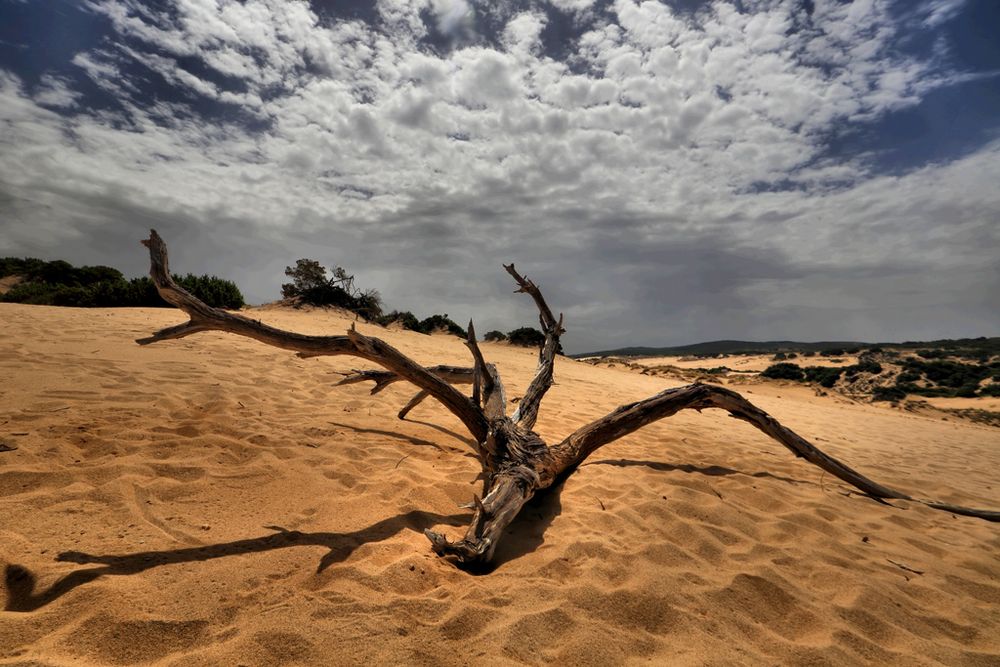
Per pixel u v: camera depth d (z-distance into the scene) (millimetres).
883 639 2135
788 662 1888
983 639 2197
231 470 3141
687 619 2086
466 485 3473
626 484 3834
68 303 15133
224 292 17047
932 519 3971
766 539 3113
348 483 3223
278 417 4488
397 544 2496
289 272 21672
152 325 9094
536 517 3139
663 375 21281
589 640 1850
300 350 3314
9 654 1445
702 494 3705
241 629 1692
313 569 2164
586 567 2449
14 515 2262
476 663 1674
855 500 4230
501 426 3564
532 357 18266
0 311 8688
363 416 5094
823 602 2373
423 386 3660
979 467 6965
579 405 7648
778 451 6059
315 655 1606
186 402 4477
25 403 3805
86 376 4859
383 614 1860
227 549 2248
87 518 2346
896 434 9859
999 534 3707
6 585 1791
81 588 1796
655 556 2639
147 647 1568
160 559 2088
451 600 2029
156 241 2910
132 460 3006
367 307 22609
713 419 8156
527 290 5020
